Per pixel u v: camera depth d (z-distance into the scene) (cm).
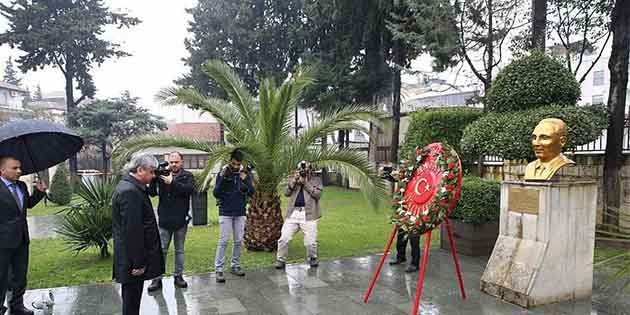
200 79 2102
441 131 872
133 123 2017
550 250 428
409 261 609
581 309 414
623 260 363
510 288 436
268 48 2086
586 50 1034
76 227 611
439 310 415
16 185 401
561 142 445
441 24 1009
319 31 1809
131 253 314
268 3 2103
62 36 1936
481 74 1114
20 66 1980
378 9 1437
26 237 404
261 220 675
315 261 579
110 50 2084
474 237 639
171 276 532
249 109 703
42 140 435
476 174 1004
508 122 585
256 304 433
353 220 973
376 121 686
